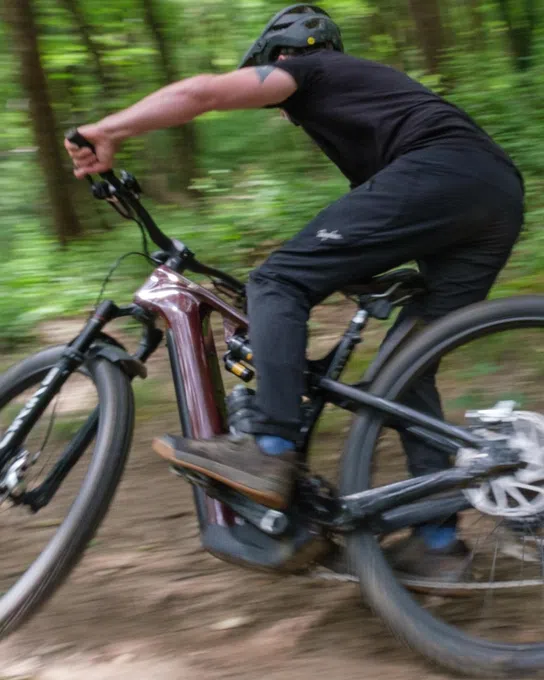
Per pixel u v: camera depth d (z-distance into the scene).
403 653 2.62
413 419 2.61
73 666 2.63
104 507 2.72
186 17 9.98
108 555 3.21
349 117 2.71
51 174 7.65
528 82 9.01
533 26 10.40
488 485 2.55
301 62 2.70
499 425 2.55
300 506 2.60
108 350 2.88
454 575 2.70
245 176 8.74
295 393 2.57
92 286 6.17
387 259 2.63
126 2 8.95
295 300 2.61
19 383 2.99
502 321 2.62
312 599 2.89
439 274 2.81
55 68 8.59
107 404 2.81
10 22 7.50
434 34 9.35
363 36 10.50
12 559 3.09
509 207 2.70
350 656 2.61
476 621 2.71
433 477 2.57
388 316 2.71
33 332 5.63
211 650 2.67
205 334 2.90
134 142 8.97
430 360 2.65
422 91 2.75
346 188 7.31
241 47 10.30
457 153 2.61
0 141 8.85
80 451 2.93
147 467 3.80
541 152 7.79
